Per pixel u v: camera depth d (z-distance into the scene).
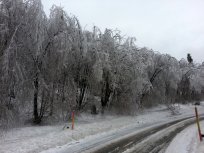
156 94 35.41
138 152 11.05
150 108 35.06
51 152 10.82
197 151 11.22
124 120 23.09
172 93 38.62
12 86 14.95
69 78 19.72
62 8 18.45
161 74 35.78
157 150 11.46
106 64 23.95
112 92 26.42
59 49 17.44
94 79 22.36
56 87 18.22
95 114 24.39
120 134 16.06
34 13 16.08
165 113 31.95
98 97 25.66
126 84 26.36
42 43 17.05
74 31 19.41
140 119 24.89
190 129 18.64
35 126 16.83
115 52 25.72
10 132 14.40
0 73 14.61
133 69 26.23
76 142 13.09
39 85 16.75
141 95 30.31
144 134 16.19
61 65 17.67
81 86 22.94
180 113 33.31
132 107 27.00
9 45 14.68
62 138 13.64
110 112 26.12
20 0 15.87
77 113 21.62
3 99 14.57
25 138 13.30
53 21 17.95
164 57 36.12
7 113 14.69
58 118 18.81
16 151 10.67
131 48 27.58
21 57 15.72
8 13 15.41
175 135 15.83
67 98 19.34
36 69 16.62
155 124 21.94
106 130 17.38
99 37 25.36
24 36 15.80
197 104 47.47
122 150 11.39
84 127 17.62
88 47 22.20
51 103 17.89
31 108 18.02
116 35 26.88
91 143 12.90
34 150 10.99
